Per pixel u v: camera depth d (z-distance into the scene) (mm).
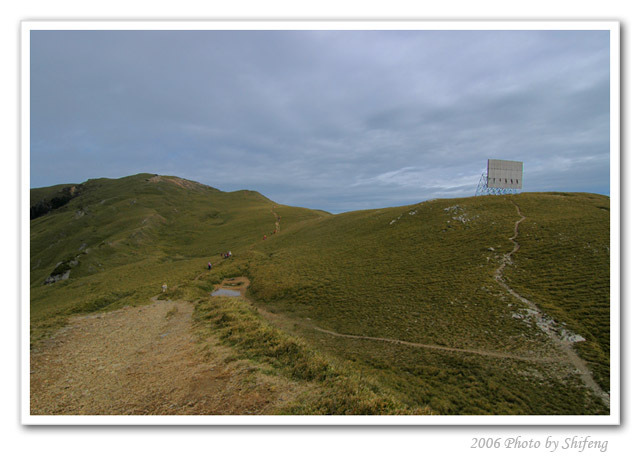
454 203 59531
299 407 10383
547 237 36281
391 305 29938
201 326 23719
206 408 10711
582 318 21453
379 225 61750
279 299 37281
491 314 24578
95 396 12406
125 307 33000
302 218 104250
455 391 16500
